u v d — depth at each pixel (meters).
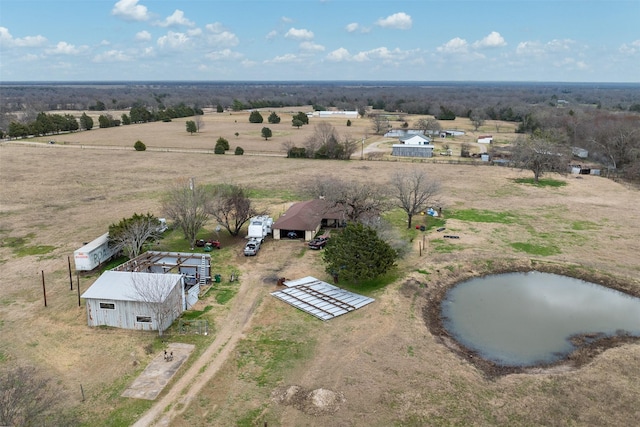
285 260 42.44
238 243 46.88
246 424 21.80
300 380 25.12
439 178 80.19
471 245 46.75
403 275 39.09
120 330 30.08
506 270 41.72
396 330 30.61
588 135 106.94
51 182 73.31
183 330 29.95
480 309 34.75
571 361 27.95
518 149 83.94
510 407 23.22
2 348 27.83
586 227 53.06
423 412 22.70
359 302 34.16
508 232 51.09
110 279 31.81
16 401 19.58
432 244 46.88
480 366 27.14
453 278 39.91
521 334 31.16
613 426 21.97
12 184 71.38
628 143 89.88
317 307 33.19
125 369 25.94
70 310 32.53
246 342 28.83
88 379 25.05
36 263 40.91
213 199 47.34
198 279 36.94
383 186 69.56
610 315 33.97
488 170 88.50
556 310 34.72
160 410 22.64
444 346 29.12
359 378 25.30
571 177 82.38
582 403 23.59
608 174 84.69
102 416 22.19
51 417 21.27
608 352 28.64
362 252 35.28
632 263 42.47
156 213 56.41
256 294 35.47
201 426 21.64
